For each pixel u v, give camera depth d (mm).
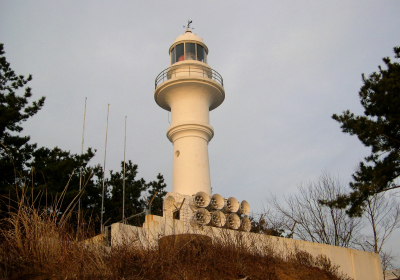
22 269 9484
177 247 13242
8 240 9844
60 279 9398
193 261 12852
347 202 20688
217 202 19344
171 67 23922
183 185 21328
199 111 22938
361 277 21031
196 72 23672
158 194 32625
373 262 22094
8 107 24156
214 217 18328
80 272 9805
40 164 24156
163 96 23734
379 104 21469
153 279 10875
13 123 24125
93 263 10258
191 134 22359
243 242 15547
